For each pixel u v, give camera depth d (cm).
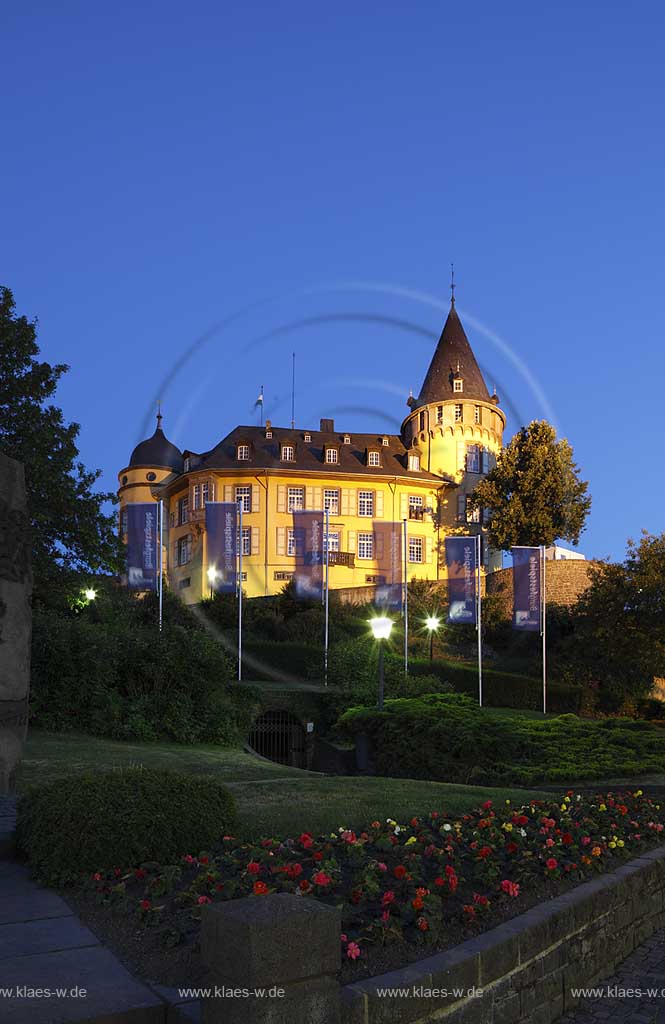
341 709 2970
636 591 4341
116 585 4656
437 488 7294
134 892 606
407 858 682
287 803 1026
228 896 574
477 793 1181
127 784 707
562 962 617
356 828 877
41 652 2109
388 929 529
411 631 5109
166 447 8325
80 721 2095
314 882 587
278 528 6788
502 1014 535
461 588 4084
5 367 2627
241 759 1947
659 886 835
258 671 4012
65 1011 418
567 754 2211
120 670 2262
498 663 4875
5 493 1067
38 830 665
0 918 570
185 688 2309
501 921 599
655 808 1121
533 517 6281
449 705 2427
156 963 486
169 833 676
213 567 4122
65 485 2525
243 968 379
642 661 4291
